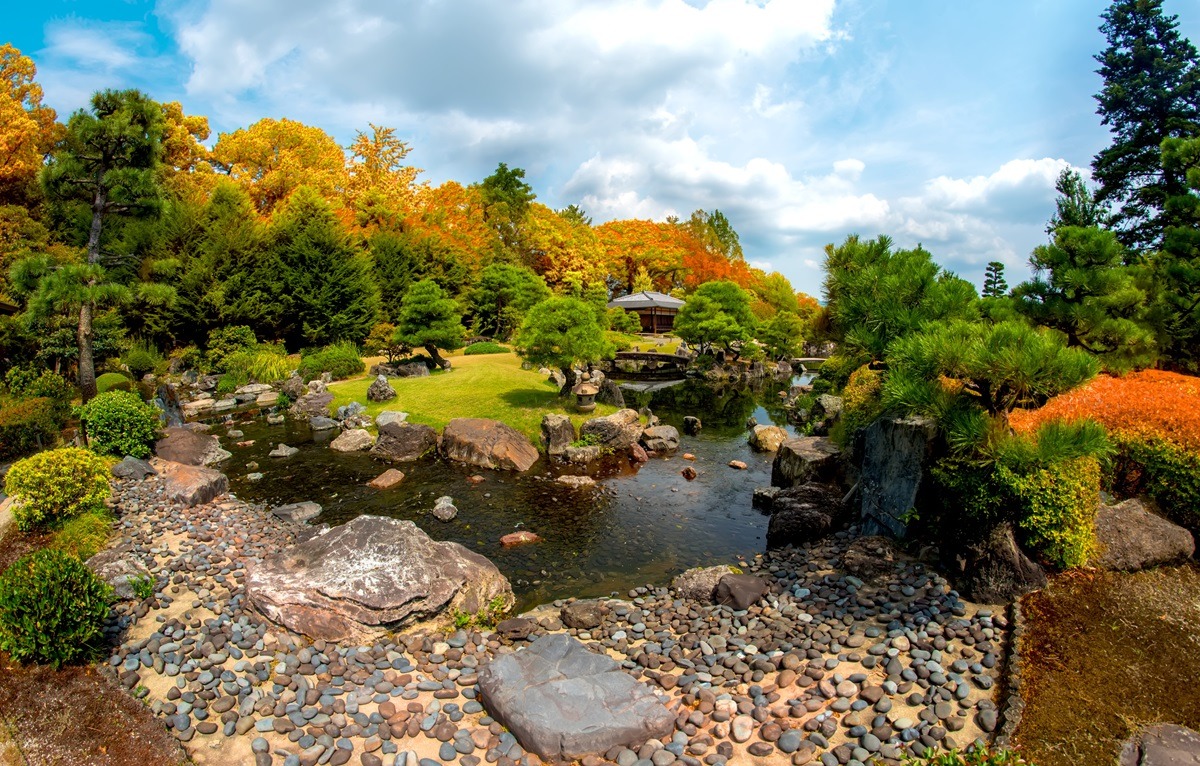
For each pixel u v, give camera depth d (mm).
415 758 5320
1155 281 11586
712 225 89188
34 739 5422
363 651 7066
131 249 31594
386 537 8406
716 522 12828
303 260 35344
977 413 7422
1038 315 10266
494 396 22188
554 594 9602
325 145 58344
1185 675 5707
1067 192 14148
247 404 25094
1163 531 7711
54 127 34406
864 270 11281
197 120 45875
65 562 6641
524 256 63062
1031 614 6703
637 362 44438
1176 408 8578
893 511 9273
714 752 5254
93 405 14438
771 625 7516
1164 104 19500
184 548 9891
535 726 5434
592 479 15875
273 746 5492
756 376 41375
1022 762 4594
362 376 28594
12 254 24688
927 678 5957
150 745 5438
